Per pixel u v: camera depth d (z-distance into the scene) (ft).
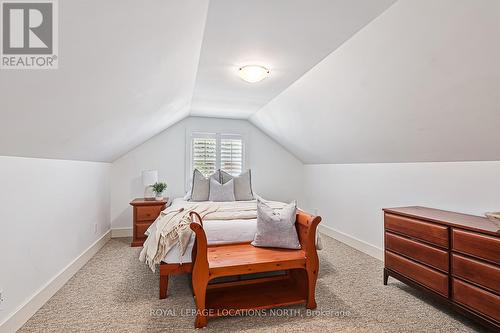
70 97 4.61
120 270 9.10
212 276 6.07
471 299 5.63
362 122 8.71
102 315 6.31
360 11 5.08
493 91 4.97
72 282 8.13
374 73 6.55
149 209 12.25
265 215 7.65
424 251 6.78
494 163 6.79
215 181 12.84
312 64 7.72
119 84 5.43
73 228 8.79
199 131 15.14
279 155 16.65
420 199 8.85
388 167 10.19
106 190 12.76
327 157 13.51
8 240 5.49
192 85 9.75
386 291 7.64
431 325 5.98
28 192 6.23
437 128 6.80
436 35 4.73
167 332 5.70
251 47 6.79
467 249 5.74
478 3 3.90
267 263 6.48
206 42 6.55
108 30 3.60
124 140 10.51
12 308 5.59
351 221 12.33
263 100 11.81
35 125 4.78
